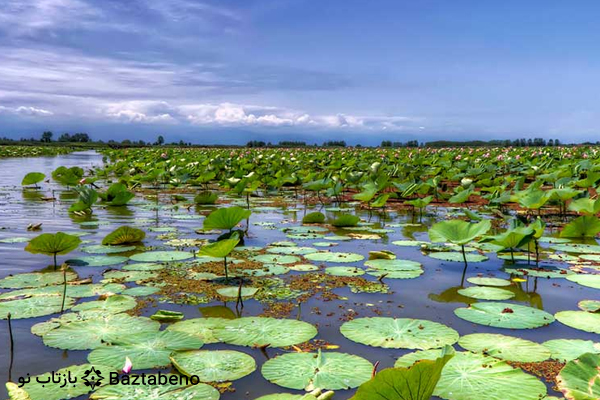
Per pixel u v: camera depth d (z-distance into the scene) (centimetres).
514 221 598
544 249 662
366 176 1412
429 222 895
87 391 272
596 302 438
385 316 408
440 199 1233
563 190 886
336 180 1431
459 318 402
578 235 719
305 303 439
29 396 265
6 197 1231
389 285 496
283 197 1308
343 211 1041
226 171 1884
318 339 356
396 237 751
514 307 421
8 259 580
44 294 448
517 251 651
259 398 259
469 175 1620
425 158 2625
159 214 964
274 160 2602
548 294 470
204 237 727
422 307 430
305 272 544
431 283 505
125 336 345
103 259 585
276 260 594
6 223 838
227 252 489
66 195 1298
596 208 746
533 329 378
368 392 195
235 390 280
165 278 512
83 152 5681
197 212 996
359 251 650
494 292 468
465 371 297
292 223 878
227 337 353
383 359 322
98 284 483
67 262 570
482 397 268
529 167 1823
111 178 1969
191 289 476
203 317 402
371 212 1030
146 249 646
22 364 310
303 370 299
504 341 346
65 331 357
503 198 903
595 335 366
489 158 2548
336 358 315
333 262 589
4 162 2977
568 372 271
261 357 325
